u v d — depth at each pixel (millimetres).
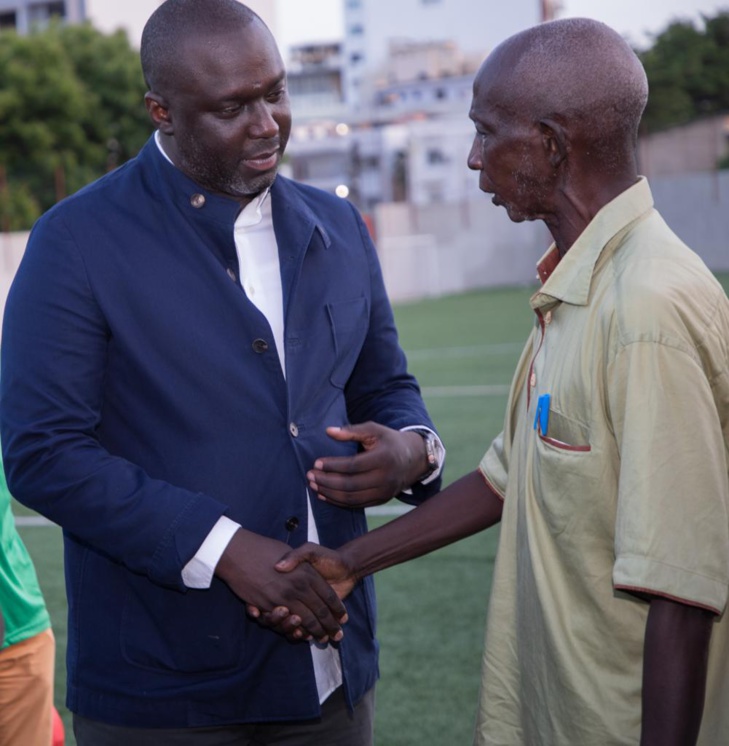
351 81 72312
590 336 1626
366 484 1990
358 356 2234
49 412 1892
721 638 1632
